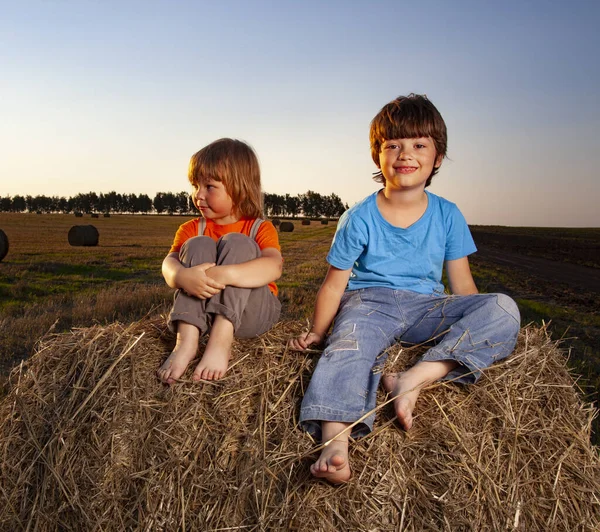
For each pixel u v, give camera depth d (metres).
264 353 2.46
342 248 2.77
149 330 2.69
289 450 2.06
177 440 2.12
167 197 148.62
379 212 2.81
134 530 2.03
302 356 2.45
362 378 2.22
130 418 2.21
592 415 2.45
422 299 2.65
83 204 148.50
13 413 2.42
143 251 24.91
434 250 2.82
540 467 2.17
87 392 2.32
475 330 2.36
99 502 2.09
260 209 3.02
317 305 2.75
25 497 2.24
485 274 19.84
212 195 2.87
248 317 2.56
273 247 2.83
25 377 2.51
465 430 2.15
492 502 2.02
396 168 2.70
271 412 2.19
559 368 2.51
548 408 2.34
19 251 23.22
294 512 1.92
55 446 2.22
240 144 2.93
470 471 2.04
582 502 2.18
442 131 2.73
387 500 1.96
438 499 1.97
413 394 2.15
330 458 1.87
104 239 34.34
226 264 2.50
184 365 2.34
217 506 2.00
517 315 2.42
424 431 2.13
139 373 2.35
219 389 2.28
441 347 2.31
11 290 10.94
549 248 42.88
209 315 2.50
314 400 2.12
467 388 2.28
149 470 2.07
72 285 12.48
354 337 2.37
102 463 2.13
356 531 1.90
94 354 2.44
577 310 11.41
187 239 2.91
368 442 2.06
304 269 17.09
